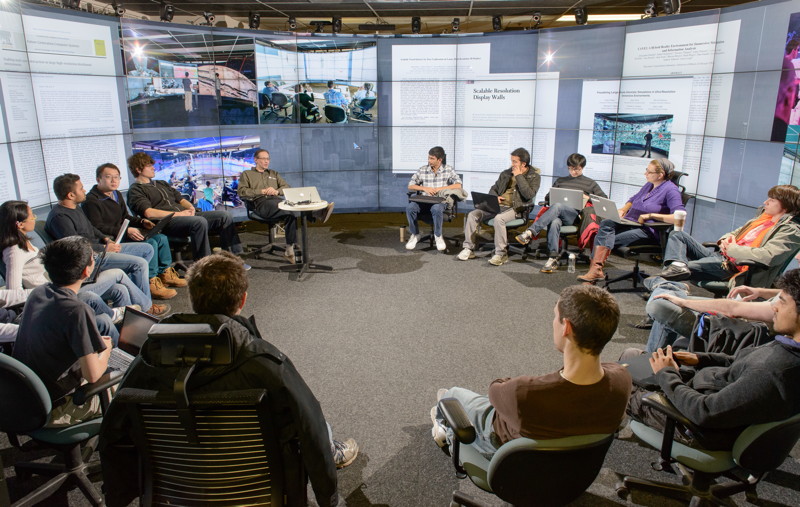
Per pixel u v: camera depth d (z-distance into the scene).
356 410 2.71
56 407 2.01
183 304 4.21
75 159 4.92
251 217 5.40
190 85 5.90
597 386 1.44
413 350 3.39
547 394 1.43
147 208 4.62
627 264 5.18
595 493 2.13
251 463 1.40
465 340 3.53
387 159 7.20
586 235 4.80
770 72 4.24
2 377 1.78
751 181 4.51
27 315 1.98
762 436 1.63
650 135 5.45
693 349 2.38
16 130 4.27
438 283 4.69
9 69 4.18
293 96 6.73
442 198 5.48
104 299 3.49
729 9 4.55
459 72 6.68
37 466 2.12
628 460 2.33
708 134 4.89
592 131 5.98
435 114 6.92
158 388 1.27
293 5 7.28
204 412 1.32
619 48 5.57
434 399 2.81
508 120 6.59
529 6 7.40
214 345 1.25
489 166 6.88
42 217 4.60
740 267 3.40
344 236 6.31
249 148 6.57
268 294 4.43
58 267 1.99
